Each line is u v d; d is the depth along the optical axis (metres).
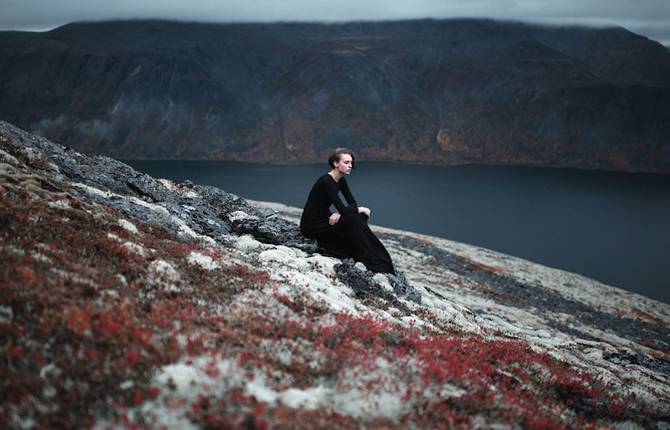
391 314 13.55
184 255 11.97
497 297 54.22
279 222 18.31
